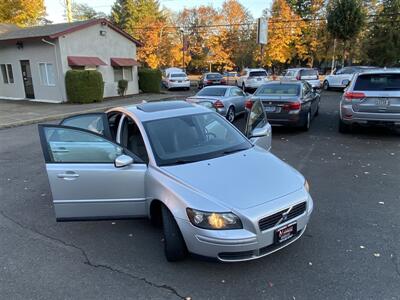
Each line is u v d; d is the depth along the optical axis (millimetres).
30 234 4207
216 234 3018
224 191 3242
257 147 4402
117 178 3754
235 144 4305
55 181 3721
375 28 40938
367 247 3689
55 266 3508
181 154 3928
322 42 44125
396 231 4020
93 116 4953
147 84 25719
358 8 29906
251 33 49500
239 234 3002
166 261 3523
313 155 7473
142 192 3779
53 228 4355
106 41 22250
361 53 41094
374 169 6371
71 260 3607
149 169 3713
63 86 19625
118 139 4535
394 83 8477
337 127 10641
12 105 18844
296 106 9305
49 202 5223
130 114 4492
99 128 4793
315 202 4898
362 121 8750
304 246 3727
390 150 7715
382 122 8562
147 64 47250
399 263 3393
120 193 3793
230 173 3543
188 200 3166
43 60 20016
